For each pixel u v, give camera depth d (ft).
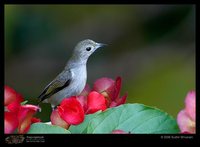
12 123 7.72
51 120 7.77
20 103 7.75
